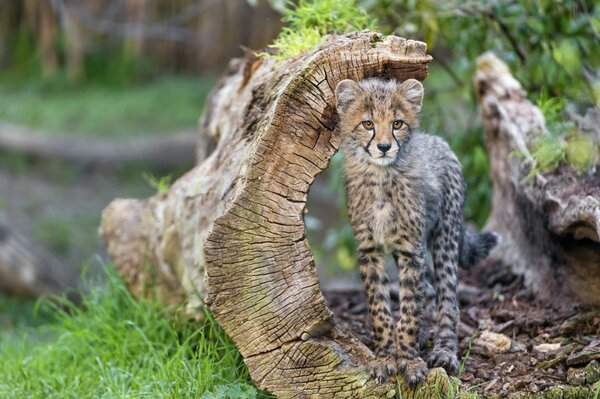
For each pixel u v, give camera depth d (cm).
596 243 579
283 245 474
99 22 1859
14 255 1005
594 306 568
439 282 554
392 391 467
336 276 1091
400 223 496
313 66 475
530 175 597
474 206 825
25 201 1440
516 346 538
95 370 600
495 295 639
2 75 1956
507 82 695
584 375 474
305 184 478
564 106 680
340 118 478
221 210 518
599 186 555
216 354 541
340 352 476
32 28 1945
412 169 498
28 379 604
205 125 747
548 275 618
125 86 1911
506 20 750
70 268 1172
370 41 486
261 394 504
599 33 688
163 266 654
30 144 1603
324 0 589
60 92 1892
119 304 683
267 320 474
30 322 966
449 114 1016
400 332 492
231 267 472
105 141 1608
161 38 1906
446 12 752
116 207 733
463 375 504
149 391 533
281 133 475
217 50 1883
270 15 1780
